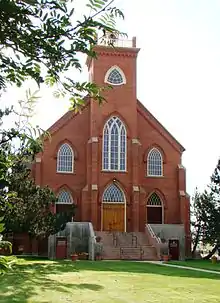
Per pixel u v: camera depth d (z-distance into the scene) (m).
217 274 28.77
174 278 25.50
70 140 53.47
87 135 54.03
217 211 49.78
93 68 54.09
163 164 55.03
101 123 53.12
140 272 29.19
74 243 46.66
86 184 52.38
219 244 49.78
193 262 42.25
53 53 4.02
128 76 54.72
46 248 49.16
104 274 27.28
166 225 49.22
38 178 51.22
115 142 53.28
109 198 52.06
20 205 30.67
